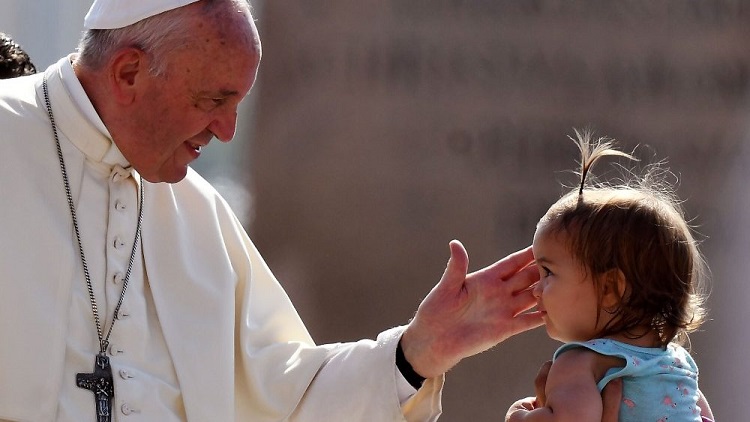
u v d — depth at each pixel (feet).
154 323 52.85
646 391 44.16
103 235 52.13
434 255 121.60
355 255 121.60
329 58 121.90
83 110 51.75
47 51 108.17
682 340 48.19
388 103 122.21
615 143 124.06
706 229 124.98
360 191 121.90
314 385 54.65
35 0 107.34
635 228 45.14
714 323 124.47
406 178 122.01
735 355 124.16
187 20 49.75
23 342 48.65
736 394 123.65
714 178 125.29
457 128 122.52
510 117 122.93
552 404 43.86
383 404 53.21
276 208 122.11
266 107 122.31
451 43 122.83
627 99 124.36
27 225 50.24
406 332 53.57
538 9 123.65
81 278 51.03
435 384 53.42
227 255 55.93
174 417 51.37
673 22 125.18
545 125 123.34
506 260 52.65
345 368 54.44
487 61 123.03
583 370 44.14
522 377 118.42
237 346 55.42
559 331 46.70
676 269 45.32
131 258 52.70
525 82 123.44
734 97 125.49
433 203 121.90
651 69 124.88
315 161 122.01
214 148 141.79
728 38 125.59
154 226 54.29
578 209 46.32
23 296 49.08
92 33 51.93
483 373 118.42
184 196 55.98
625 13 124.77
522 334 118.52
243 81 50.34
